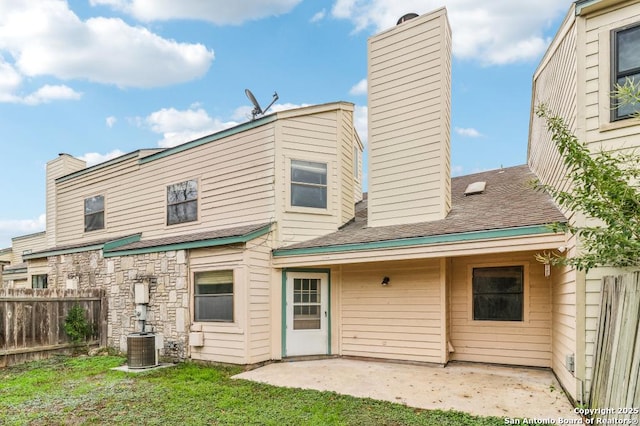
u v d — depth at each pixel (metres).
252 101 10.92
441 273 7.18
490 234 5.90
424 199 7.70
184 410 4.79
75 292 9.22
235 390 5.63
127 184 11.31
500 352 7.13
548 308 6.82
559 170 6.33
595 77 4.76
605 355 4.03
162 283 8.66
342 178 9.06
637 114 3.92
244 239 7.40
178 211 9.99
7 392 5.71
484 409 4.68
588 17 4.87
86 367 7.48
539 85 8.59
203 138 9.57
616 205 3.66
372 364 7.34
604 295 4.24
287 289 7.99
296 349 7.90
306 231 8.49
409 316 7.42
